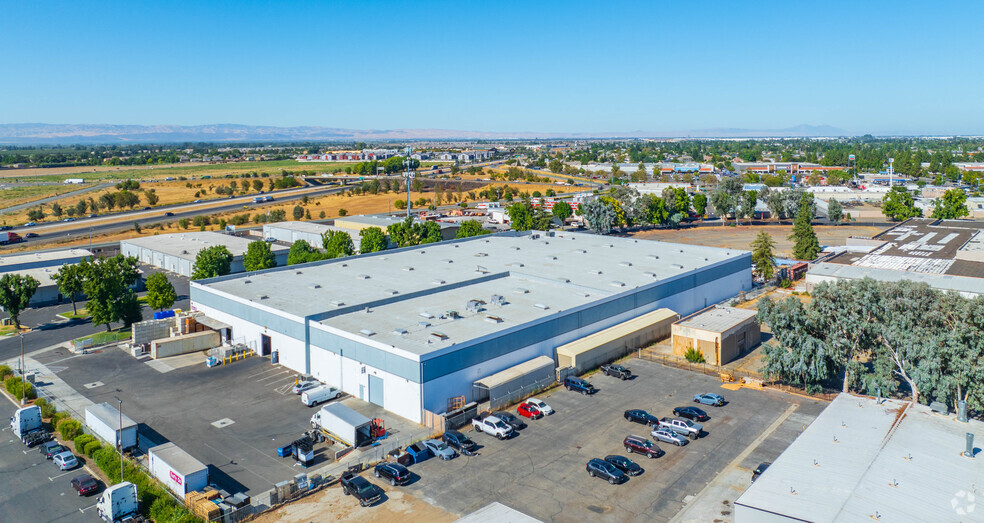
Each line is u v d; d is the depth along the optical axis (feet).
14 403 211.00
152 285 311.06
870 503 115.44
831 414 154.40
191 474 152.35
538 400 199.82
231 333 265.13
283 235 540.52
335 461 169.07
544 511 143.64
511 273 306.96
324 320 230.89
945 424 147.43
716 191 645.10
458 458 169.78
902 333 182.70
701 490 151.33
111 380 228.22
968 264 348.18
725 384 219.82
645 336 262.06
